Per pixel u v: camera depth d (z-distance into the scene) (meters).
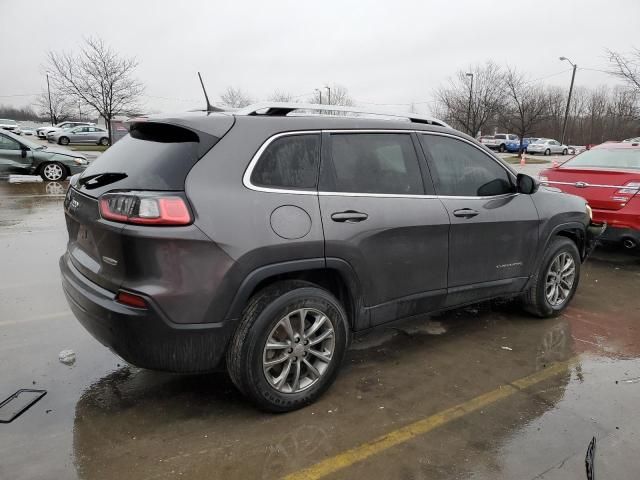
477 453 2.76
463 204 3.88
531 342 4.27
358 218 3.23
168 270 2.65
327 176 3.19
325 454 2.73
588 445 2.85
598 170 6.74
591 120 55.47
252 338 2.87
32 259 6.34
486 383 3.54
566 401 3.32
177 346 2.75
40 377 3.47
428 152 3.77
